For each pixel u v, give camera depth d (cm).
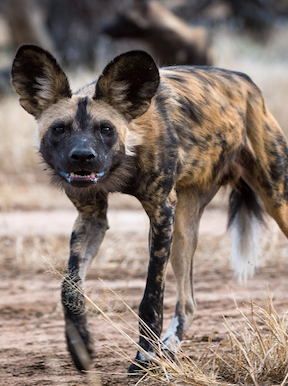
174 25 3522
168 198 910
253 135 1094
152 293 867
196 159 990
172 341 927
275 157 1084
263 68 4450
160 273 877
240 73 1134
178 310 992
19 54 875
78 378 805
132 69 869
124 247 1733
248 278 1423
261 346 771
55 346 973
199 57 3534
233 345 830
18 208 2436
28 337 1027
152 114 904
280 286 1336
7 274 1518
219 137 1020
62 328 1088
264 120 1103
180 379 745
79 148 812
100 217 957
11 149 3272
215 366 792
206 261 1614
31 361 891
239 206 1186
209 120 1002
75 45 5138
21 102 909
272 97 3691
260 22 6056
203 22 5819
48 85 889
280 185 1086
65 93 886
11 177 3008
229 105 1053
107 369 844
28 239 1838
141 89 877
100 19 5156
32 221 2155
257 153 1088
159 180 895
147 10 3556
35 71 892
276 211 1091
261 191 1102
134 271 1525
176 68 1055
